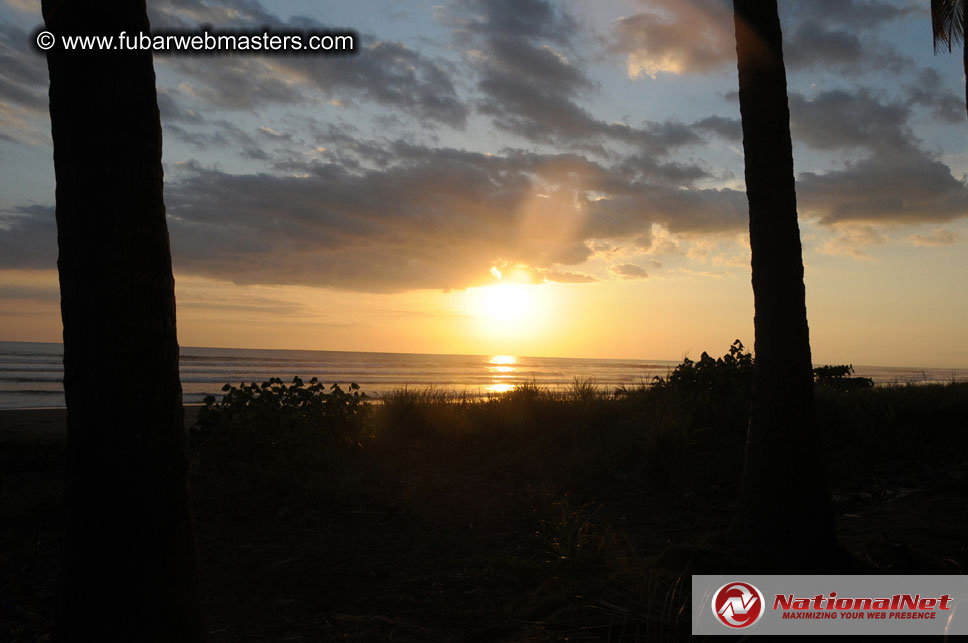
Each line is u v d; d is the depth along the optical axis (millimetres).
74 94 2309
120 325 2297
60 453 7316
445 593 3836
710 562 3916
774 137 4117
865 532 4574
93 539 2293
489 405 9719
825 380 14617
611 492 6227
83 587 2295
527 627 3311
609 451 7336
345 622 3432
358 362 88438
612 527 5141
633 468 6945
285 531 4988
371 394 27797
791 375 3988
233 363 65062
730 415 8531
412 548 4656
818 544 3850
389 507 5500
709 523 5191
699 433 7980
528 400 10219
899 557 3887
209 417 6102
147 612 2326
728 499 5945
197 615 2488
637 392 11008
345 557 4461
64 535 2357
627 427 7945
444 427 8664
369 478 6410
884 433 7973
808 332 4086
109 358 2289
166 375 2422
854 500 5715
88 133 2301
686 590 3617
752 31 4215
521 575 4059
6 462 6879
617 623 3252
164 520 2385
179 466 2461
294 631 3322
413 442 8227
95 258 2287
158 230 2428
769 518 3938
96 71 2320
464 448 8016
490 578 4031
